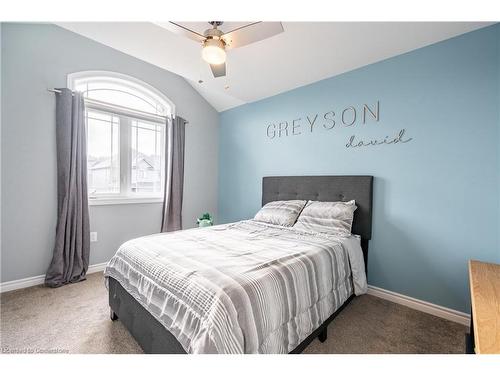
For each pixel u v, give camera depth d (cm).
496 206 173
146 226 329
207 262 137
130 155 321
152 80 328
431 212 202
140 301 139
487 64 177
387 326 180
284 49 214
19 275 232
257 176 357
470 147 183
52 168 247
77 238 255
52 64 245
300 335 133
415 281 210
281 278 126
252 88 305
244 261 140
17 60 226
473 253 182
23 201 232
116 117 307
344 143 258
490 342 71
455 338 165
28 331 167
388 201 226
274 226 255
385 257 228
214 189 421
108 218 294
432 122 201
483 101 178
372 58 228
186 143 376
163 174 349
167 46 209
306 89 293
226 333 94
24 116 230
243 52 220
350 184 246
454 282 191
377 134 233
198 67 248
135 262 158
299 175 301
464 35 186
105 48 282
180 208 356
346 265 191
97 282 251
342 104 260
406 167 215
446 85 194
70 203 249
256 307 108
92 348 150
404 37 193
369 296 232
